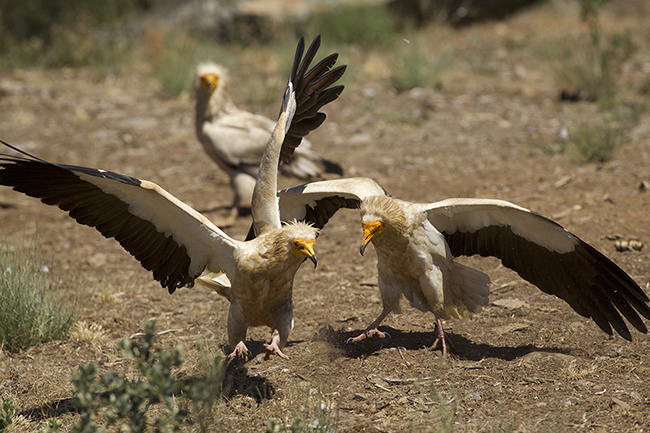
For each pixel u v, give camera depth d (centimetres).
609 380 766
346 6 3141
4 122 2175
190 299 1116
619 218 1237
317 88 958
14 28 3391
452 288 880
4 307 947
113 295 1126
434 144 1841
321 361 845
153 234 805
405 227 816
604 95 1991
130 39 3100
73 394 813
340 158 1795
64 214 1579
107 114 2267
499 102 2142
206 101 1484
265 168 834
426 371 814
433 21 3222
